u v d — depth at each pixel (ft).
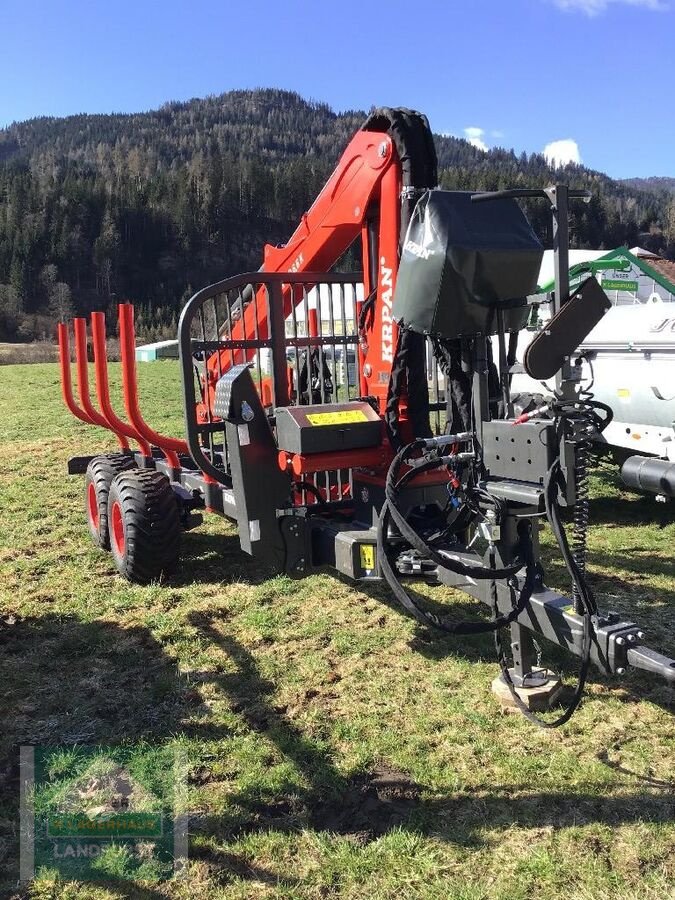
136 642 14.02
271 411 15.28
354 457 12.98
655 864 8.18
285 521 13.41
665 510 22.99
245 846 8.66
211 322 16.56
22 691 12.28
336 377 15.57
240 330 17.54
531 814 9.07
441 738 10.71
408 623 14.70
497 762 10.12
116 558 17.63
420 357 13.15
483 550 11.94
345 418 12.94
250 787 9.72
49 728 11.19
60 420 46.55
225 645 13.88
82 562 18.80
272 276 14.56
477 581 11.21
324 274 14.89
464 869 8.21
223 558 18.80
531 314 13.09
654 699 11.69
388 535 12.31
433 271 10.01
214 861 8.48
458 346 10.80
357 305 15.37
